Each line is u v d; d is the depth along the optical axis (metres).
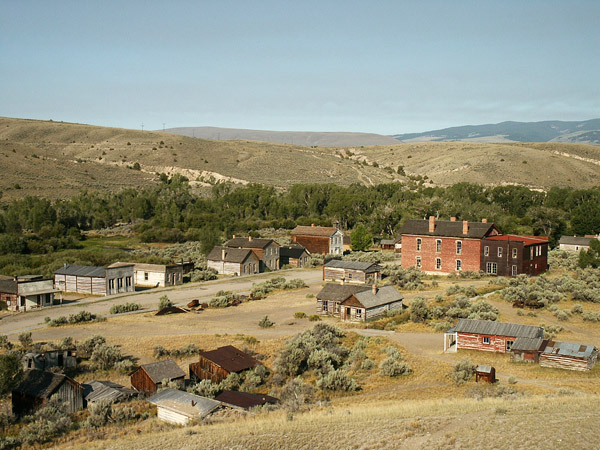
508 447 22.83
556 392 36.41
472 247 88.12
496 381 40.16
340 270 87.81
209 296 76.69
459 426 26.02
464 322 50.50
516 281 76.75
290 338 52.62
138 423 33.03
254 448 25.08
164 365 39.50
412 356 46.69
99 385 38.41
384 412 30.14
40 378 36.41
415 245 93.31
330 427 27.27
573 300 67.00
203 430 28.56
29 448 29.42
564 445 22.53
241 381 40.47
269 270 103.06
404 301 69.12
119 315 64.62
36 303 69.12
